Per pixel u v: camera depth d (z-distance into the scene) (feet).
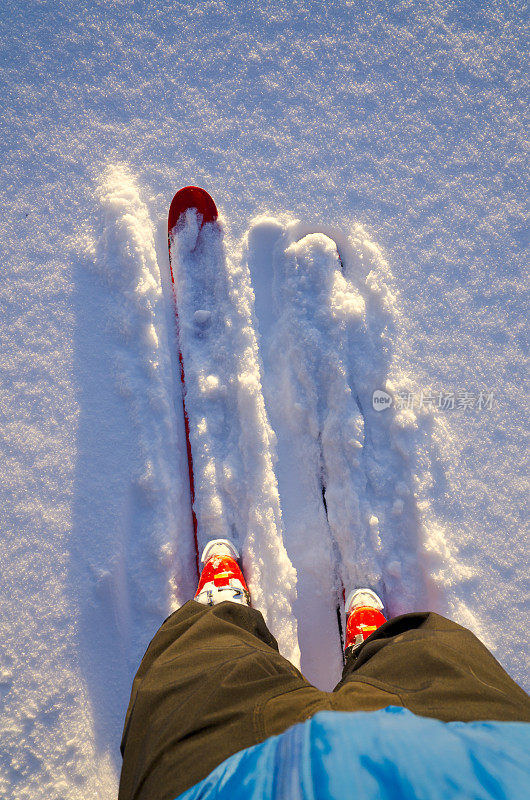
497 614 4.79
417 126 5.51
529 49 5.61
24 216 5.27
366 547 4.82
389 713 2.14
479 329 5.21
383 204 5.37
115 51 5.57
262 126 5.47
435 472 4.94
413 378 5.08
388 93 5.55
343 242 5.32
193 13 5.62
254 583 4.76
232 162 5.40
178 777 2.39
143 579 4.74
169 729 2.69
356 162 5.43
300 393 5.01
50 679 4.54
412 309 5.21
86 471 4.87
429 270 5.28
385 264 5.24
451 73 5.58
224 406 5.02
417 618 3.81
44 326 5.11
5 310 5.13
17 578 4.69
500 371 5.15
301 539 4.92
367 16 5.61
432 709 2.54
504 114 5.54
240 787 1.92
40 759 4.42
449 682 2.81
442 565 4.78
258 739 2.42
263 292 5.25
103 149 5.40
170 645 3.49
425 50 5.60
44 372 5.04
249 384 4.90
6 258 5.21
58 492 4.84
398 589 4.83
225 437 4.99
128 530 4.80
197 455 4.93
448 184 5.43
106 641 4.65
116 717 4.54
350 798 1.59
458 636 3.34
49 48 5.57
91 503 4.82
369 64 5.57
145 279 5.03
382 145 5.47
